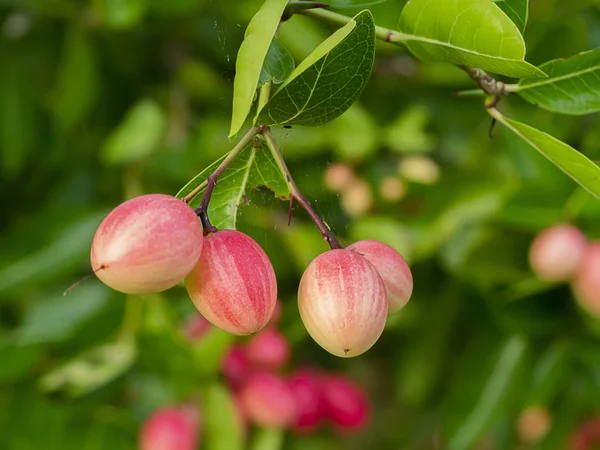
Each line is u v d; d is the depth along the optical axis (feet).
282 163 1.05
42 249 1.61
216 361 1.53
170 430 1.51
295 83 1.00
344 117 1.69
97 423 1.57
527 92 1.13
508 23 1.01
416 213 1.75
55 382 1.54
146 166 1.67
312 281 1.02
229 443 1.53
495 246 1.61
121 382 1.58
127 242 0.98
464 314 1.68
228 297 1.01
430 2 1.05
